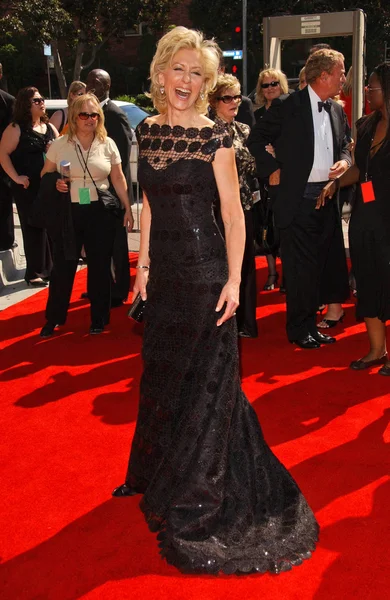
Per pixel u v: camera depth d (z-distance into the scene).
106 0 29.88
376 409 4.10
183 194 2.77
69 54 35.25
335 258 5.46
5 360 5.09
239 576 2.67
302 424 3.94
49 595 2.61
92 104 5.23
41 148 6.75
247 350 5.19
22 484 3.38
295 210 4.97
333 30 7.65
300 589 2.58
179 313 2.89
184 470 2.87
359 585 2.60
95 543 2.91
